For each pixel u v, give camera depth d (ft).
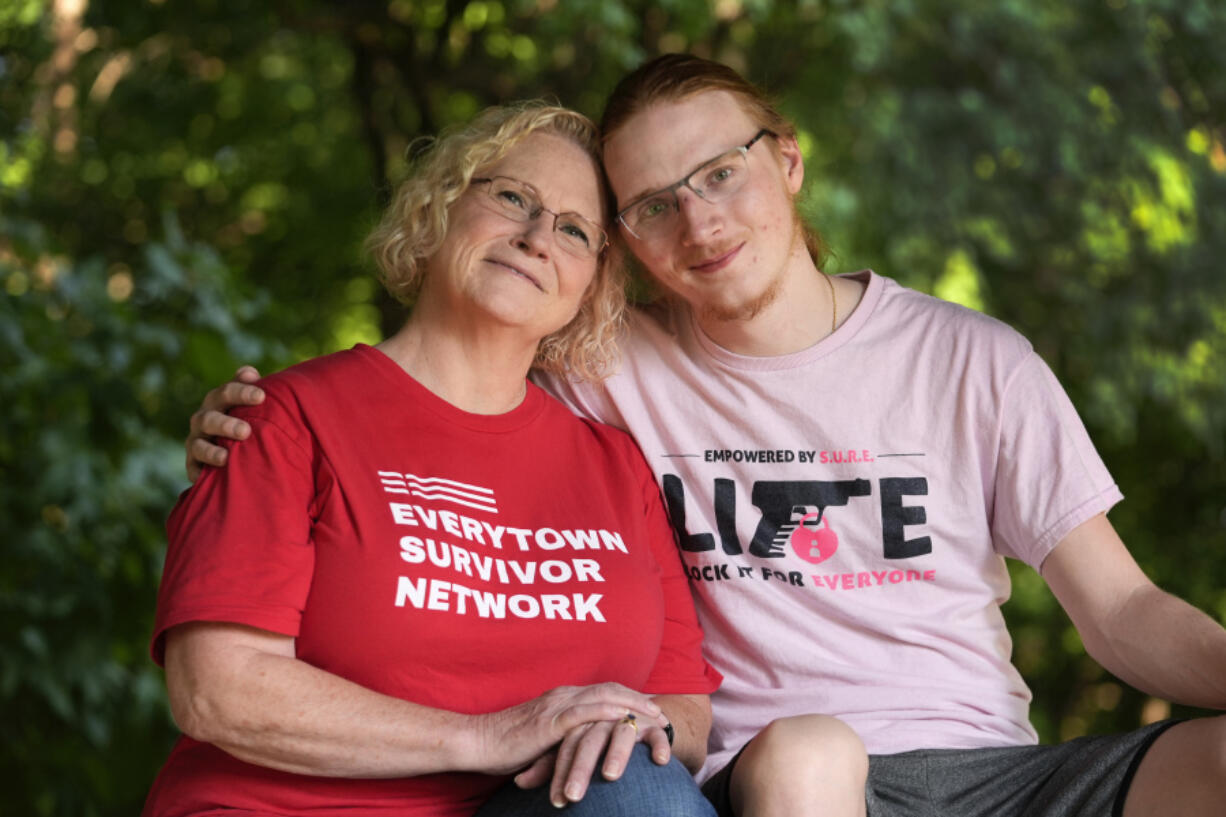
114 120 30.19
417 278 8.21
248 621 6.56
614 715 6.44
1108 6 28.32
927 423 8.38
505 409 7.99
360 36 25.34
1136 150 28.07
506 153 8.09
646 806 6.14
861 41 25.71
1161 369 30.37
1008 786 7.54
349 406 7.39
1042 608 38.75
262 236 32.55
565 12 22.40
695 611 8.32
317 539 6.95
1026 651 40.98
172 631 6.67
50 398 14.66
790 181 9.03
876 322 8.57
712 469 8.48
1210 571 40.75
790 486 8.38
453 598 6.97
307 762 6.44
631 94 8.44
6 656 14.23
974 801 7.54
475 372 7.89
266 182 32.78
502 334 7.83
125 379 14.84
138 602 15.38
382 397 7.53
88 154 29.01
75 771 15.46
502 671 7.04
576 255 8.11
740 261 8.28
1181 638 7.48
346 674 6.81
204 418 7.18
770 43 27.25
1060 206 29.01
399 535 6.99
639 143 8.30
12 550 14.19
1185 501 41.63
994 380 8.29
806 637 8.23
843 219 26.96
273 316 17.56
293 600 6.72
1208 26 28.17
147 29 26.50
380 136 26.21
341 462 7.10
